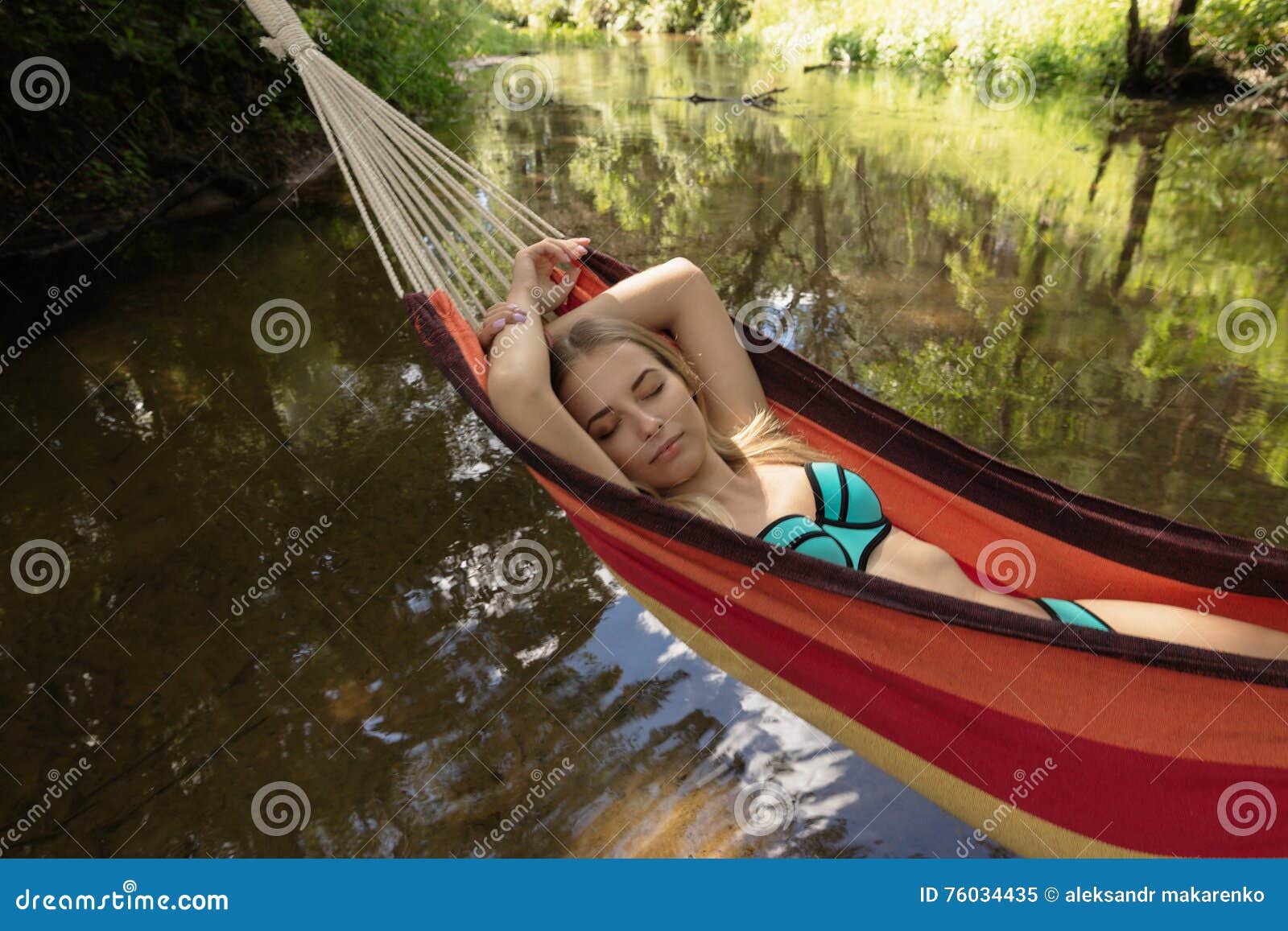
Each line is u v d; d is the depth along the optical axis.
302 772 2.11
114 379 4.07
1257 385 3.63
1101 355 3.93
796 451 2.04
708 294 2.21
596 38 20.89
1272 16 9.62
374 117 2.43
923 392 3.63
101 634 2.54
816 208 6.15
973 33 12.20
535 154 8.00
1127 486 2.99
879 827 1.94
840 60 14.23
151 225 6.34
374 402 3.77
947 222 5.79
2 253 5.59
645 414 1.88
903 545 1.85
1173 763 1.52
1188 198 6.20
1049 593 2.04
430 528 2.96
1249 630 1.82
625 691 2.30
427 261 2.23
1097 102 10.09
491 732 2.19
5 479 3.33
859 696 1.70
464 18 15.30
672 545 1.69
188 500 3.16
